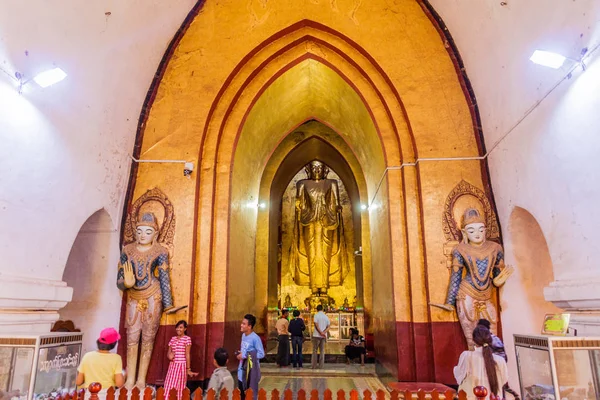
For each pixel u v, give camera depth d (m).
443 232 6.76
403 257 7.11
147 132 7.38
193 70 7.64
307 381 8.56
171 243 6.82
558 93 4.96
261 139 9.60
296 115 10.57
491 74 6.58
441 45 7.59
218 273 7.11
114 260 6.74
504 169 6.40
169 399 3.52
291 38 7.91
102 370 3.91
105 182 6.46
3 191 4.42
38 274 5.02
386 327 7.93
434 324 6.46
